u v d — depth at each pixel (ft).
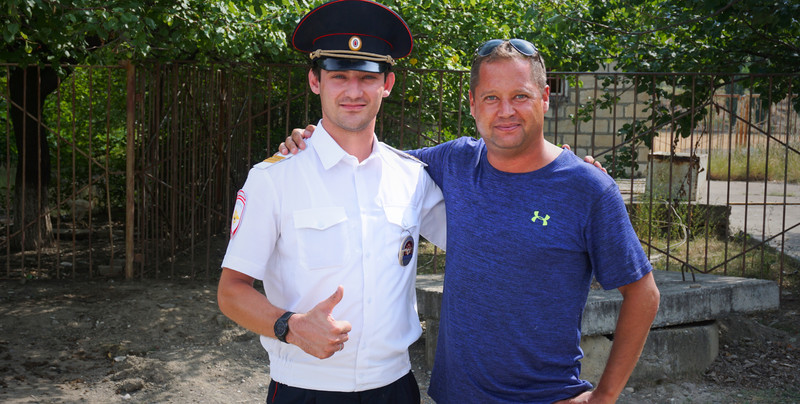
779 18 19.33
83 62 21.95
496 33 24.38
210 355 16.22
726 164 54.49
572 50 23.86
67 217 33.09
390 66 6.99
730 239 29.99
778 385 14.98
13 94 25.67
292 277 6.66
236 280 6.56
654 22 22.62
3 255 25.46
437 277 17.67
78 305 18.95
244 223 6.59
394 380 6.93
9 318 17.81
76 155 32.76
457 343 6.84
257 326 6.24
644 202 29.96
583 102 46.93
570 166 6.66
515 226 6.61
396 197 7.01
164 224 26.20
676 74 20.44
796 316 19.25
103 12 16.72
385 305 6.77
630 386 14.88
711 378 15.34
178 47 21.45
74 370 15.33
